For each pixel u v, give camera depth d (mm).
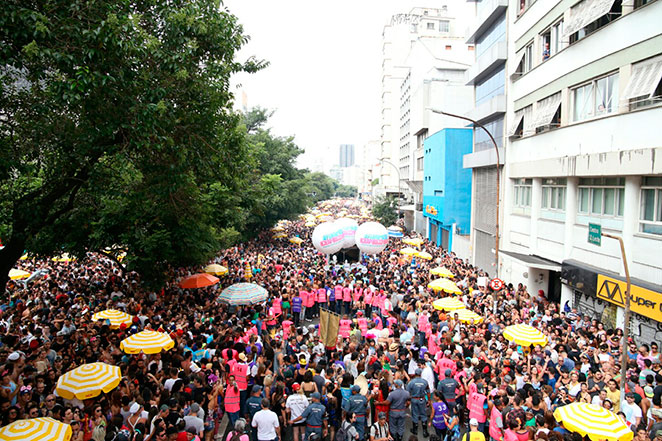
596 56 16172
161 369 11109
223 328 13453
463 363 10625
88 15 9438
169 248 17406
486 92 29344
